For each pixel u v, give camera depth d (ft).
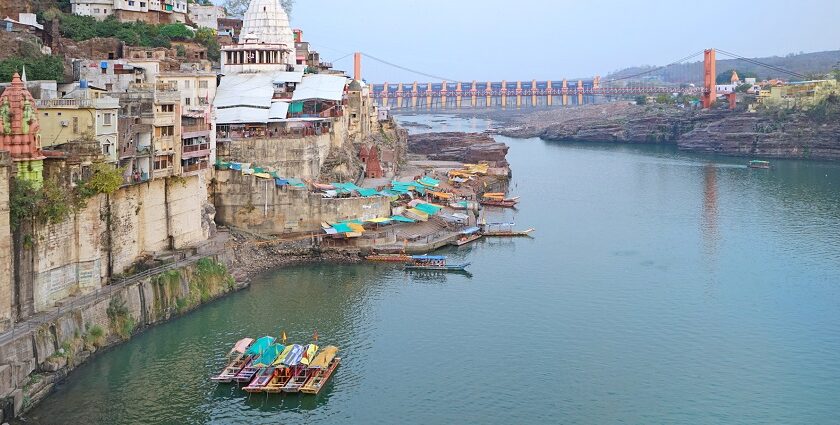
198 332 278.05
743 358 274.16
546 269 371.97
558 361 268.41
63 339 236.84
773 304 327.47
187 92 431.43
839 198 572.92
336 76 507.71
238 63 502.79
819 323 306.14
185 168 321.52
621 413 236.02
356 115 566.36
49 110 264.93
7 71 377.09
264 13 552.00
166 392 235.61
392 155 586.04
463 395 243.60
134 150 288.71
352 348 273.13
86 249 258.37
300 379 243.81
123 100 291.17
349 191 420.36
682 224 475.31
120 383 238.68
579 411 236.63
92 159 258.16
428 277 354.95
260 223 384.06
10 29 424.05
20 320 231.91
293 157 425.28
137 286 271.49
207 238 344.49
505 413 234.38
